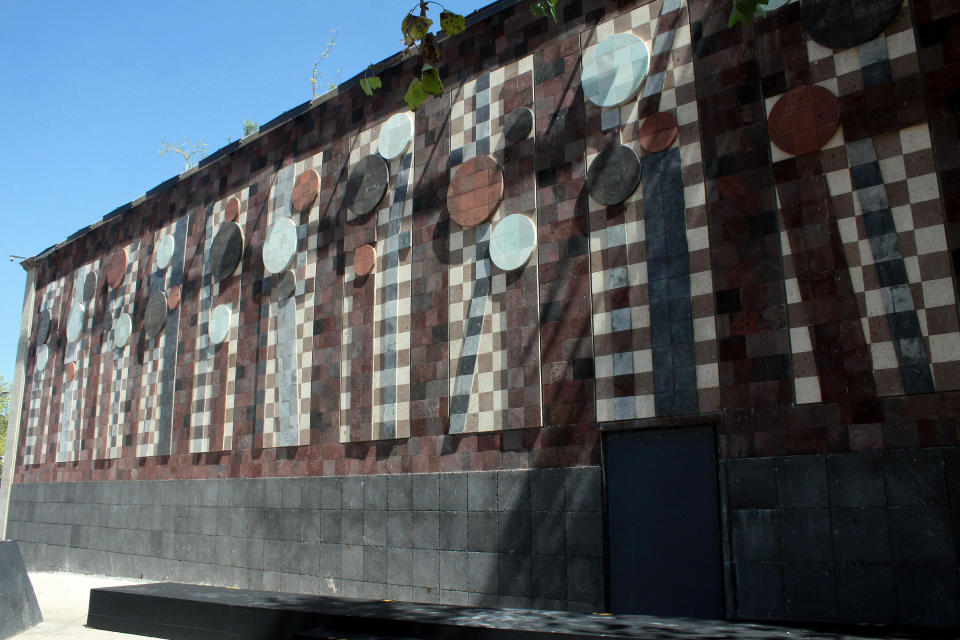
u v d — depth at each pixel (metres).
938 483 6.30
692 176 8.06
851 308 6.94
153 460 13.67
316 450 10.91
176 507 12.90
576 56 9.22
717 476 7.42
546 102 9.37
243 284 12.77
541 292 8.93
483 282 9.48
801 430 7.01
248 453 11.90
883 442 6.59
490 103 9.92
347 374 10.77
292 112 12.64
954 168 6.65
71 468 15.77
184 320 13.82
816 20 7.55
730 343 7.53
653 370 7.96
